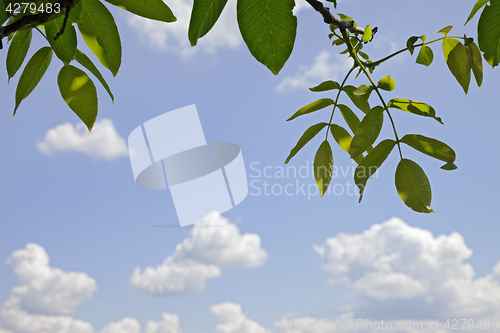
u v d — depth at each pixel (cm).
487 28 92
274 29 87
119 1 93
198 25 84
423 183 105
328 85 115
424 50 117
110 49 100
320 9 104
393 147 107
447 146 105
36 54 105
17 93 105
